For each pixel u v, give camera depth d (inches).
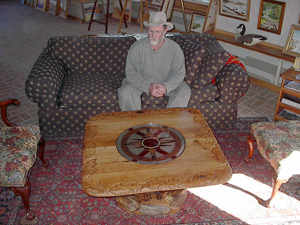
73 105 129.3
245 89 132.7
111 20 280.5
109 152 93.0
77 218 100.5
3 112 112.2
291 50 156.8
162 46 127.6
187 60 134.3
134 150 93.9
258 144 107.4
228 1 173.9
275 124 111.0
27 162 95.4
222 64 129.5
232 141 135.6
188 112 112.3
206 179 84.4
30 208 103.1
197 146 95.7
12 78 181.8
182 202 104.4
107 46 142.8
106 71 145.0
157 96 127.2
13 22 270.4
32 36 243.0
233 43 172.1
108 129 102.9
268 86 175.2
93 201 106.5
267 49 164.1
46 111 128.9
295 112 137.9
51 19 280.1
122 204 103.0
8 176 91.0
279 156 98.0
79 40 141.5
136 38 151.2
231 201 107.2
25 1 315.6
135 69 132.7
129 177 84.7
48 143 131.2
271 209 104.5
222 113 137.8
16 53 214.1
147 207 102.1
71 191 110.0
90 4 273.7
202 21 218.7
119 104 130.5
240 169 121.0
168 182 83.3
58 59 139.9
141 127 103.9
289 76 132.8
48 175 116.2
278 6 155.7
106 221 99.8
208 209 104.3
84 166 88.0
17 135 102.0
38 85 122.7
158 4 248.2
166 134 100.7
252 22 170.4
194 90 132.4
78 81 136.2
